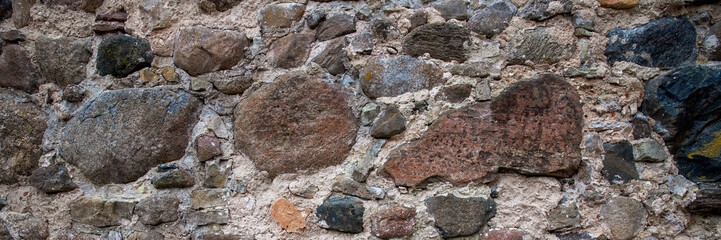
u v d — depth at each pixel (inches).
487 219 74.1
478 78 75.5
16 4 85.4
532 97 74.4
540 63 75.2
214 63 79.5
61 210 81.7
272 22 79.7
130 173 79.9
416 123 75.5
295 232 76.7
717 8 75.3
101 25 82.7
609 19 76.0
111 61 81.8
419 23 77.0
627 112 74.3
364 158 76.1
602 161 73.8
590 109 74.7
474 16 76.6
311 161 77.0
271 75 78.9
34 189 83.0
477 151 74.4
